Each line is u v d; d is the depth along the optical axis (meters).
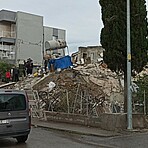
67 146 11.44
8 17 47.62
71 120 17.38
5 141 12.48
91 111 17.69
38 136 13.75
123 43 15.48
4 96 11.73
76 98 18.77
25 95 12.23
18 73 28.52
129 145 11.70
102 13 15.98
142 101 16.62
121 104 18.89
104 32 15.80
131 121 14.55
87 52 39.28
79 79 23.47
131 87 14.55
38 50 49.38
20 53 47.50
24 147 11.20
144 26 15.77
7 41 46.97
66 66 26.52
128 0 14.72
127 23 14.72
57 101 19.94
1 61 39.81
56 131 15.37
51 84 22.48
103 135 13.61
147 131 14.70
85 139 13.04
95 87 21.83
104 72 24.89
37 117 19.42
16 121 11.71
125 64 15.64
